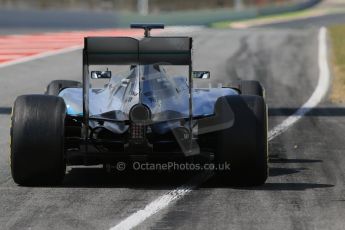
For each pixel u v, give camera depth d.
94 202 26.52
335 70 74.69
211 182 29.81
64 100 31.66
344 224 23.91
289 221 24.20
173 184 29.45
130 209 25.58
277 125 44.81
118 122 29.09
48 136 27.91
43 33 125.56
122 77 31.97
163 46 28.62
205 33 122.50
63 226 23.52
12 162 28.08
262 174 28.53
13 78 66.75
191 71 28.80
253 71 73.69
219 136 28.48
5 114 48.00
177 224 23.78
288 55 88.56
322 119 47.16
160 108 29.41
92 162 29.03
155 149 29.92
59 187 28.80
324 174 31.66
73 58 83.94
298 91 60.62
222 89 34.34
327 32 129.88
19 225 23.62
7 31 133.38
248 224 23.83
